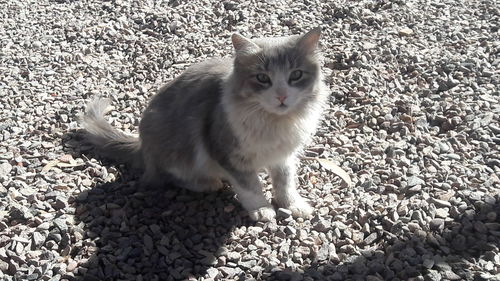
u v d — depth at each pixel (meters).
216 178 0.72
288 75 0.61
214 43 1.09
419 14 1.15
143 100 0.93
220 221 0.67
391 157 0.75
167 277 0.59
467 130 0.79
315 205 0.69
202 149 0.68
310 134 0.68
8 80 1.00
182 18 1.18
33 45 1.12
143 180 0.74
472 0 1.20
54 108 0.92
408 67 0.97
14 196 0.69
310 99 0.63
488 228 0.61
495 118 0.81
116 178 0.75
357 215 0.65
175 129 0.69
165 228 0.66
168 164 0.72
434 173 0.71
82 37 1.15
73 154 0.79
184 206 0.69
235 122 0.62
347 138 0.81
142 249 0.62
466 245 0.59
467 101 0.86
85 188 0.72
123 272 0.59
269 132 0.62
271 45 0.62
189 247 0.63
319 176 0.74
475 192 0.66
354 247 0.60
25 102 0.93
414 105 0.86
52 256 0.60
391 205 0.66
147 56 1.07
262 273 0.58
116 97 0.94
